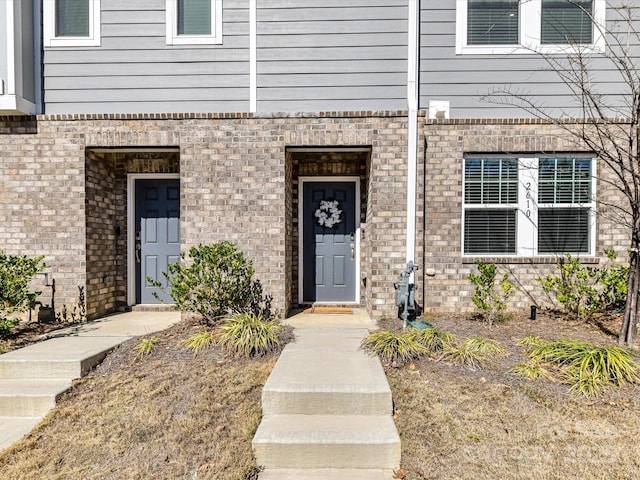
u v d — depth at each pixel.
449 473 2.37
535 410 2.81
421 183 5.18
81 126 5.20
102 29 5.23
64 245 5.22
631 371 3.09
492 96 5.25
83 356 3.57
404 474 2.39
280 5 5.18
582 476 2.29
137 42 5.23
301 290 6.21
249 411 2.90
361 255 6.16
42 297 5.22
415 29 5.12
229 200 5.18
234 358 3.64
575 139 5.14
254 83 5.20
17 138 5.21
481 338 3.91
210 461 2.48
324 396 2.86
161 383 3.26
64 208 5.21
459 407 2.87
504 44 5.27
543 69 5.23
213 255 4.47
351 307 6.05
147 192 6.16
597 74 5.18
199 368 3.47
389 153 5.16
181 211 5.19
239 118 5.16
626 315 3.92
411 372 3.30
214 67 5.22
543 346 3.60
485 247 5.40
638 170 4.07
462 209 5.32
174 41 5.22
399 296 4.64
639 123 4.11
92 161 5.41
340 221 6.21
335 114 5.14
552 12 5.23
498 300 4.57
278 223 5.18
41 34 5.23
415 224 5.16
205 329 4.41
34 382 3.37
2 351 3.83
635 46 5.16
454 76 5.25
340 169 6.09
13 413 3.12
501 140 5.22
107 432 2.76
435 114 5.23
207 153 5.18
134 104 5.26
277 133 5.17
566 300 4.80
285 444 2.50
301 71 5.20
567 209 5.36
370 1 5.15
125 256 6.07
